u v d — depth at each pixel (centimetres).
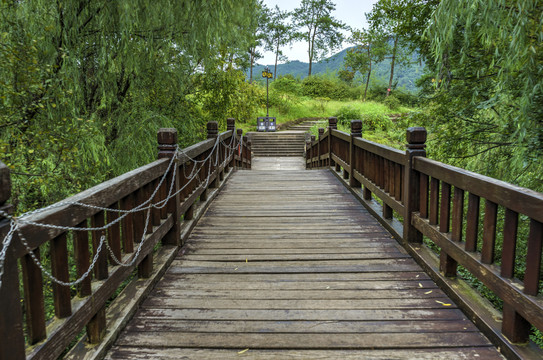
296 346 240
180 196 438
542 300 198
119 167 690
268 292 316
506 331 230
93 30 639
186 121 903
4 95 416
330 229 483
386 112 2916
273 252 407
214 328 261
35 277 173
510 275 227
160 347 241
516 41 362
